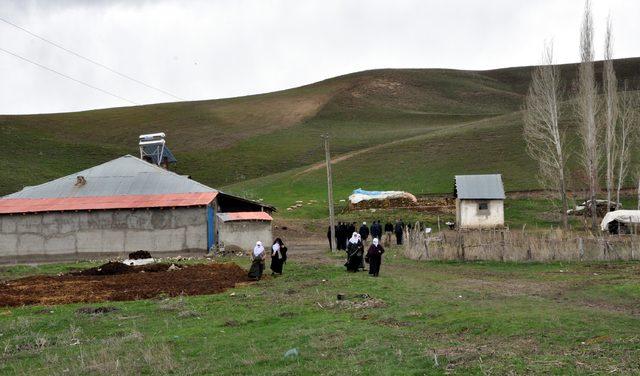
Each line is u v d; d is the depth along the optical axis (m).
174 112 181.00
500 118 132.75
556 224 62.78
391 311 17.30
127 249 45.84
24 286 25.86
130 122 167.88
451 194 82.81
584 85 59.75
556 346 12.28
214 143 145.00
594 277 25.00
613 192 76.44
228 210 52.94
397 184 91.50
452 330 14.43
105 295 22.69
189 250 45.34
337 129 156.88
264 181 105.12
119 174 52.03
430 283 24.09
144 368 12.03
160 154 67.19
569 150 93.62
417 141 116.19
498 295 20.25
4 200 49.03
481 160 97.75
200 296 21.75
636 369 10.23
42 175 105.19
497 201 61.44
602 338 12.75
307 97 197.12
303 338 14.06
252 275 26.41
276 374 11.00
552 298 19.64
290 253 42.59
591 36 59.94
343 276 26.55
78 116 173.88
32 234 46.47
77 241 46.19
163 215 45.84
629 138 87.50
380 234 45.16
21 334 16.12
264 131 155.38
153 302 20.91
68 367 12.31
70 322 17.41
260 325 16.23
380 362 11.42
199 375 11.37
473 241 35.06
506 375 10.17
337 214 74.75
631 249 31.39
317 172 104.00
